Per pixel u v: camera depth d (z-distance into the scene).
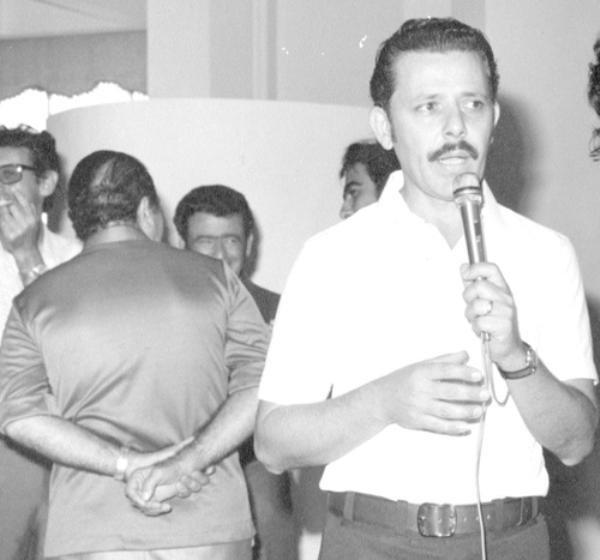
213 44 7.90
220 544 3.63
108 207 3.71
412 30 2.58
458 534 2.54
